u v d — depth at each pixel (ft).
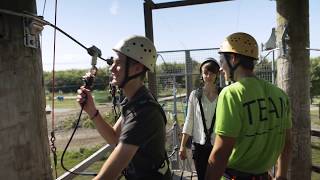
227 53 8.38
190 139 14.80
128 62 7.48
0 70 6.68
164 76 24.79
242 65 8.25
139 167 7.40
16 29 7.01
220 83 15.46
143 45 7.50
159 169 7.53
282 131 8.54
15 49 6.97
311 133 16.76
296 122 15.72
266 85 8.42
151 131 7.14
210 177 7.95
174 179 20.12
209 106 13.80
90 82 8.45
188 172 21.21
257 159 8.25
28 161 7.17
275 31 16.26
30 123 7.25
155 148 7.33
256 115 7.94
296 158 15.85
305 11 15.53
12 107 6.86
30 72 7.29
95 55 8.34
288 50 15.57
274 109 8.25
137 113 7.14
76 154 43.73
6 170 6.74
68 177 12.03
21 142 7.02
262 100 8.07
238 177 8.24
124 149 6.99
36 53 7.53
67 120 70.64
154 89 18.44
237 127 7.82
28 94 7.22
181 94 25.61
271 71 19.33
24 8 7.17
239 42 8.25
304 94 15.71
